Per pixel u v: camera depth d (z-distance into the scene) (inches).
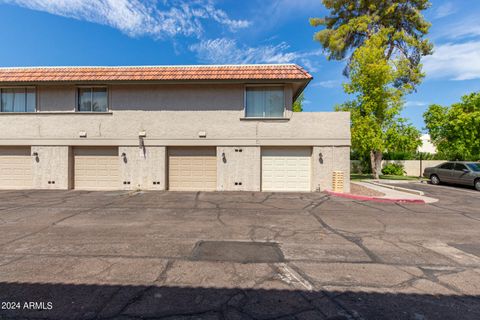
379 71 764.0
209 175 507.8
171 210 327.3
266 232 237.9
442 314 117.6
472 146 792.3
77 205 354.6
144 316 113.3
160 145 498.9
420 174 1016.9
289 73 491.5
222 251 189.8
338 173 471.5
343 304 124.3
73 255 179.8
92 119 501.0
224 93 500.7
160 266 163.3
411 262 174.6
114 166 509.4
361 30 896.3
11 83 486.6
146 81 482.0
